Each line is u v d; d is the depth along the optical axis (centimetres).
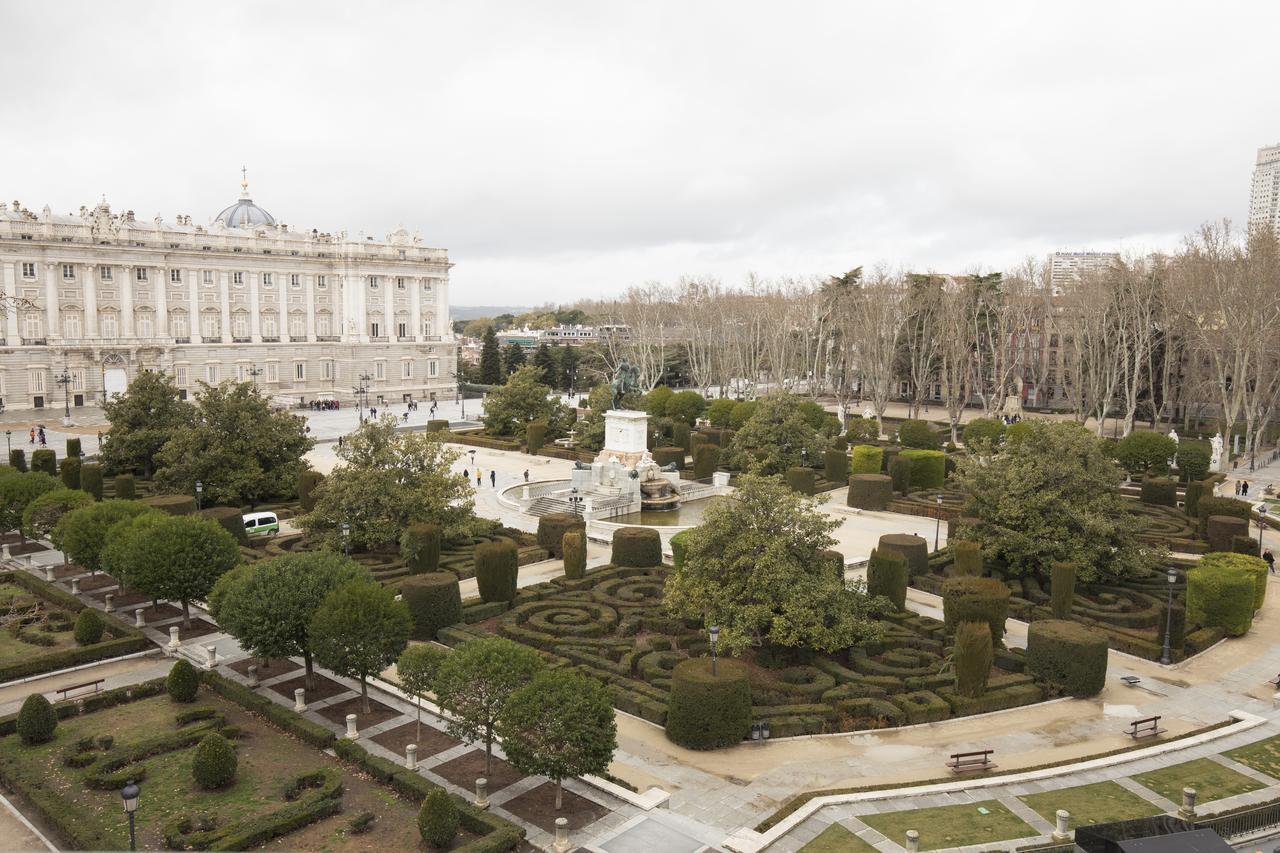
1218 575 4403
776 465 8200
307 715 3416
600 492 7231
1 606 4594
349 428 11906
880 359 11881
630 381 7781
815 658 3800
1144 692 3744
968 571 4888
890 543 5191
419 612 4200
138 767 2914
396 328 15400
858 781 2933
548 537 5734
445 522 5497
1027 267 12788
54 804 2672
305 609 3441
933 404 15262
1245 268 8800
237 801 2748
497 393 10962
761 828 2616
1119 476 5031
